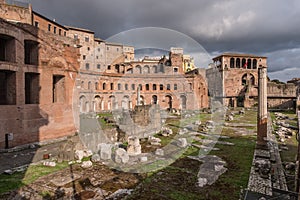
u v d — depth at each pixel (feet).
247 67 263.29
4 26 60.03
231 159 49.11
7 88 64.03
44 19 138.92
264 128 58.34
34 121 66.80
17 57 63.67
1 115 58.70
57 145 67.72
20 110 63.26
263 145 58.29
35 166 46.16
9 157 53.67
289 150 56.90
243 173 40.32
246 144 64.13
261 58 255.70
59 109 74.59
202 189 33.94
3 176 40.42
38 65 70.03
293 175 39.14
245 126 99.60
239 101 223.30
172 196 31.78
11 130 60.70
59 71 75.87
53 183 36.96
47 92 71.87
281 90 202.90
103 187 35.17
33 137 66.23
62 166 45.70
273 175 39.19
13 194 33.06
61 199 31.42
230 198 30.99
